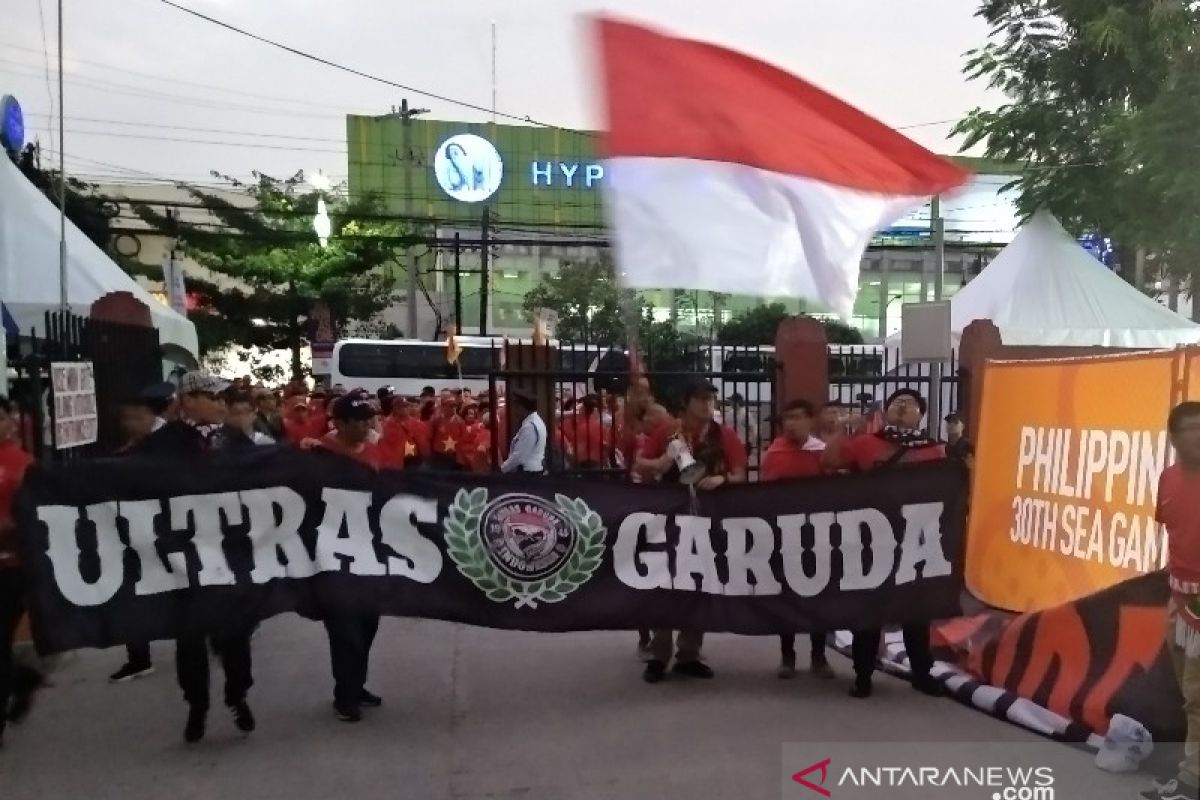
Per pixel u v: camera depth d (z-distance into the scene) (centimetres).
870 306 5303
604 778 502
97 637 546
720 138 501
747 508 633
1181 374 598
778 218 498
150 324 1079
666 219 484
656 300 4050
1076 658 573
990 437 782
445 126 5712
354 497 589
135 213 3703
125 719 596
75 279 1247
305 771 513
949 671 654
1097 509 662
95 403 896
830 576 634
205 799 480
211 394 677
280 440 1009
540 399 1090
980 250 4066
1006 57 1686
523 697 629
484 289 3709
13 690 584
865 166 527
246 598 564
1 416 559
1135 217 1512
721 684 659
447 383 3134
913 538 635
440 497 601
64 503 547
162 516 559
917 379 1116
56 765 524
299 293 3472
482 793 485
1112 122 1509
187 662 553
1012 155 1694
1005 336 1423
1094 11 1562
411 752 538
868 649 632
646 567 625
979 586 778
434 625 802
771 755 532
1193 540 464
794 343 1127
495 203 5769
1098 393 664
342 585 580
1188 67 1388
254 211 3384
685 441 693
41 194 1349
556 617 613
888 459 681
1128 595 545
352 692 586
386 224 3725
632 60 500
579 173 5912
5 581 544
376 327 4025
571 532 615
